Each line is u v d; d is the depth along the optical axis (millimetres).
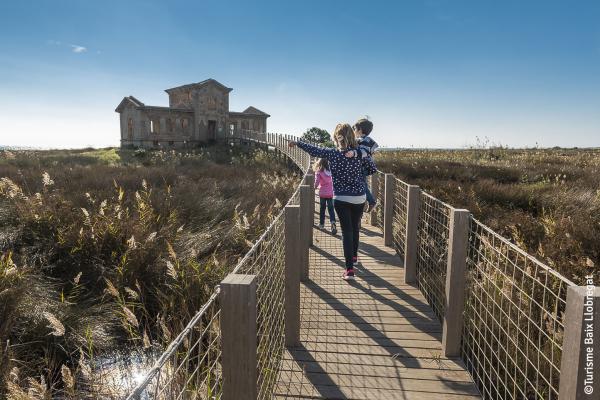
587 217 6918
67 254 5625
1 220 6246
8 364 3426
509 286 3588
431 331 3891
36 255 5496
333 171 4883
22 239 5961
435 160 19156
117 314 4500
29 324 4094
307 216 5152
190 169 16656
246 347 1953
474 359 3545
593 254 5383
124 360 3891
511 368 3305
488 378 3221
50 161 18734
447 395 2945
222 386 2006
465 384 3074
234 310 1940
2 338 3768
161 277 5137
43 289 4824
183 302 4395
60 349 4012
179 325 4129
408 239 5035
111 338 4172
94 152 32375
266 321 2943
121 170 14406
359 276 5344
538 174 13836
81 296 4945
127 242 5508
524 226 6867
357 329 3928
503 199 9617
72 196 8469
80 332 4109
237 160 22891
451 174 14016
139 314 4648
